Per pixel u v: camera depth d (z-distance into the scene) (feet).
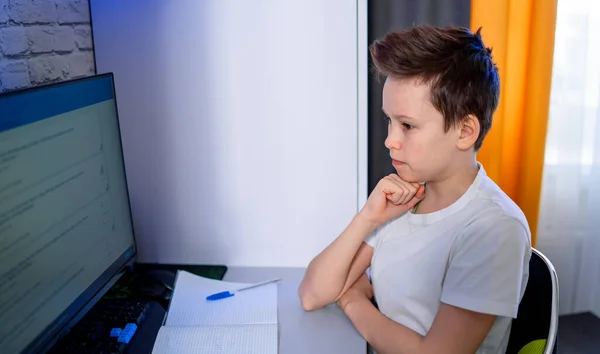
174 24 4.37
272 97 4.48
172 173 4.68
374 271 3.65
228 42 4.38
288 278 4.52
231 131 4.56
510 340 3.44
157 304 3.56
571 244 7.18
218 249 4.85
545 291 3.16
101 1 4.39
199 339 3.43
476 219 3.10
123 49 4.46
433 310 3.32
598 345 6.96
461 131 3.03
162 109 4.54
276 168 4.64
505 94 6.20
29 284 2.57
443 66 2.87
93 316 3.28
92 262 3.22
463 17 5.69
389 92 3.04
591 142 6.81
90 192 3.19
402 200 3.53
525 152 6.52
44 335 2.71
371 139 5.90
